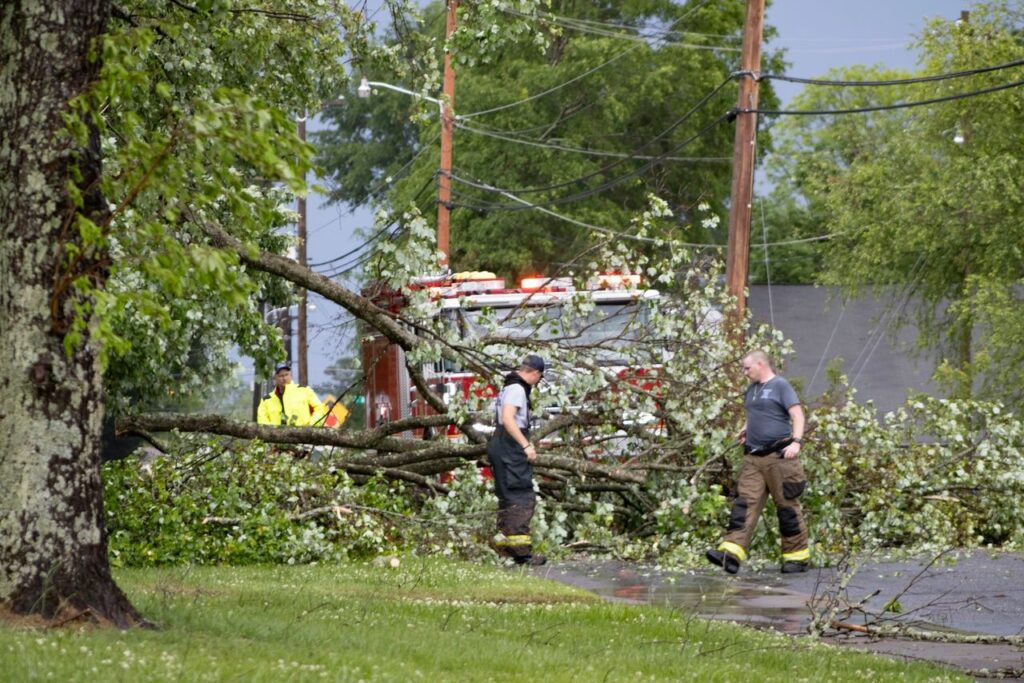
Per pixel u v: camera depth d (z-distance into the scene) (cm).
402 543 3556
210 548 3278
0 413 1802
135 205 1836
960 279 9425
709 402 3825
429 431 4516
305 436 3738
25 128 1802
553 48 12644
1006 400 8131
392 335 3569
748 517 3259
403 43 3681
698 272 4188
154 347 3725
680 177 12381
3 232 1805
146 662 1520
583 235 11638
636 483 3772
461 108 11988
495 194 11725
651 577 3269
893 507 3691
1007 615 2698
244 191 1625
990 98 8950
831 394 4131
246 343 3941
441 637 1988
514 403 3394
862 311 13200
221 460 3494
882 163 10138
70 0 1819
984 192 8712
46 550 1794
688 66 12425
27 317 1797
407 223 3562
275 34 3362
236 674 1495
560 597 2686
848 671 1936
